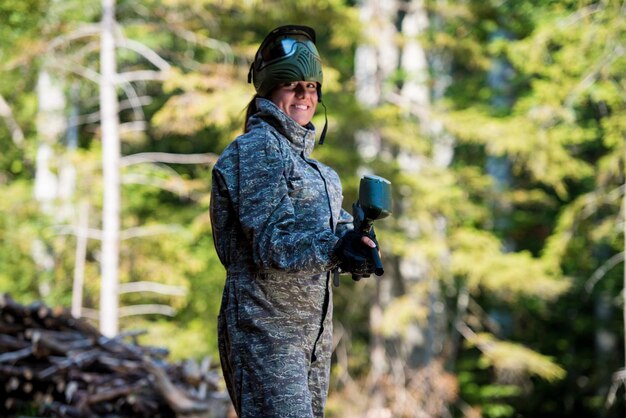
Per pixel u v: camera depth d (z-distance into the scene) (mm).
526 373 21641
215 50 17656
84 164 18062
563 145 21188
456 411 21734
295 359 3461
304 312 3498
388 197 3262
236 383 3500
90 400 7664
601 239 19766
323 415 3609
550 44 20031
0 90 20031
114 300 16172
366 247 3221
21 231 18688
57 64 17156
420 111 19375
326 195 3590
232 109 16047
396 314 18125
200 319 19188
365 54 19844
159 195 21531
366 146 19281
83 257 18297
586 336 24500
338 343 20047
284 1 17031
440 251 18312
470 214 19422
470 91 22422
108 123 16328
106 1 16469
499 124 18500
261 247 3350
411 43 19531
